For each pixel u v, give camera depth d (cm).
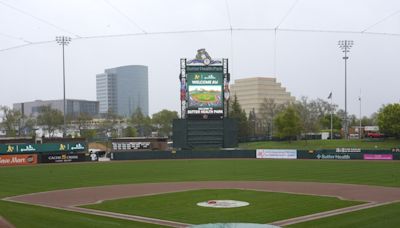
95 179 4338
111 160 7444
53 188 3619
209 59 7544
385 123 10106
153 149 8856
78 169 5650
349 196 2891
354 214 2164
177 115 16212
